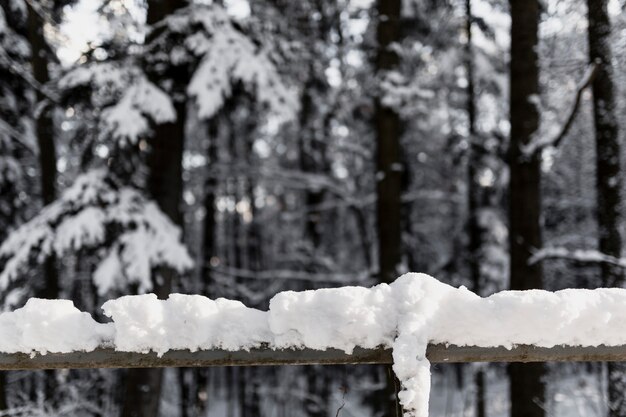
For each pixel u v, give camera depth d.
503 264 10.48
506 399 12.02
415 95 8.16
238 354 1.90
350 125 11.84
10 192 7.35
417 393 1.76
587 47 5.42
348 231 14.85
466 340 1.89
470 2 9.10
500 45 9.43
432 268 12.34
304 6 9.83
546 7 6.02
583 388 8.77
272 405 14.77
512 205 5.48
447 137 11.88
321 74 10.05
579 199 11.10
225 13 6.02
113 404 7.07
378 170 8.02
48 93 5.68
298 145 12.49
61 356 1.90
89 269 6.88
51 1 5.85
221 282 11.71
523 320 1.88
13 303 5.33
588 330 1.89
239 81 6.63
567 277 10.44
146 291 5.49
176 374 12.08
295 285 12.16
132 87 5.22
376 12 9.05
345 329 1.87
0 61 6.07
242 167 11.14
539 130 5.39
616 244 4.67
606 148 4.73
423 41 10.43
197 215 14.84
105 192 5.42
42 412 5.61
